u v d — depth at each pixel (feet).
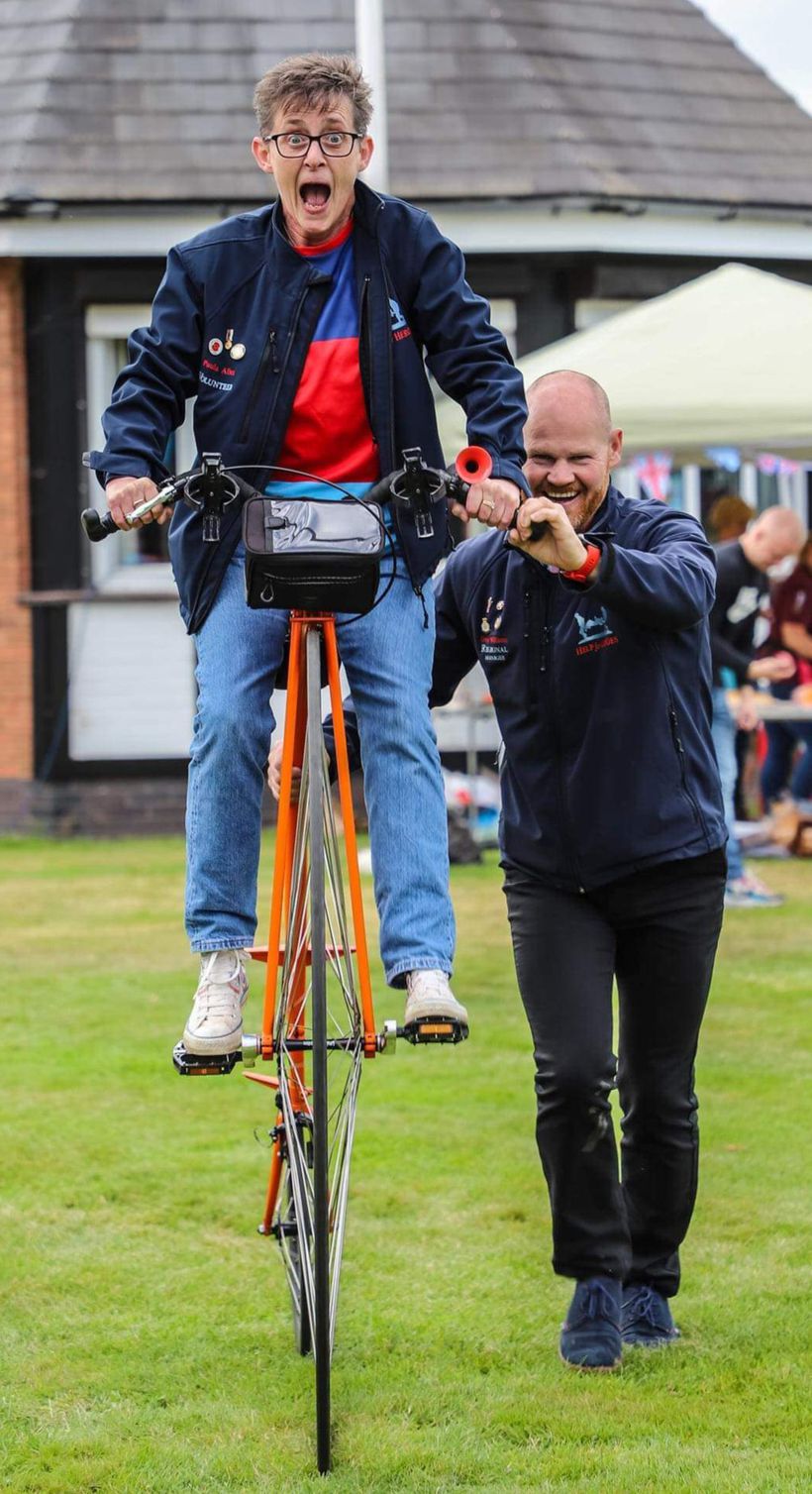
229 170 97.50
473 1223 35.17
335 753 27.22
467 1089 44.73
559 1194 28.07
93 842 97.45
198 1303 31.40
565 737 27.89
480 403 25.64
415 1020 24.81
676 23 109.50
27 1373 28.37
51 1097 44.45
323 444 26.16
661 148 102.63
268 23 103.14
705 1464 24.68
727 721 68.90
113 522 24.58
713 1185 37.09
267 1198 30.66
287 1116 25.91
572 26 106.73
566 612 27.78
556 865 28.19
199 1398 27.45
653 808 27.73
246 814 25.96
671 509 28.94
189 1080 46.19
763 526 65.67
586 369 67.36
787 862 83.61
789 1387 27.50
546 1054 27.63
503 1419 26.37
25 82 100.73
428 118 100.48
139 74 100.83
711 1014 52.24
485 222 99.25
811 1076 45.44
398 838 25.79
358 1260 33.14
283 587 23.82
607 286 100.83
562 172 99.09
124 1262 33.30
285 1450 25.38
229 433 26.04
